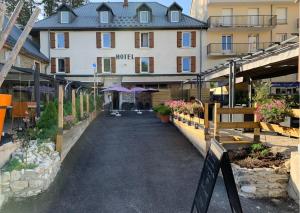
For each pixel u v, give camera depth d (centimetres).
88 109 1555
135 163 803
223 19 3120
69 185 642
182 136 1188
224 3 3142
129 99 3030
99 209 539
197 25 3078
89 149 955
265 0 3138
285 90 2217
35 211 524
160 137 1172
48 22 3111
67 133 872
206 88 2611
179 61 3084
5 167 583
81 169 745
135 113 2453
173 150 943
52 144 745
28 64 2361
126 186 643
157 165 786
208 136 844
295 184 564
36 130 789
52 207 541
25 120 848
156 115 2072
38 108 1156
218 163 360
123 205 555
